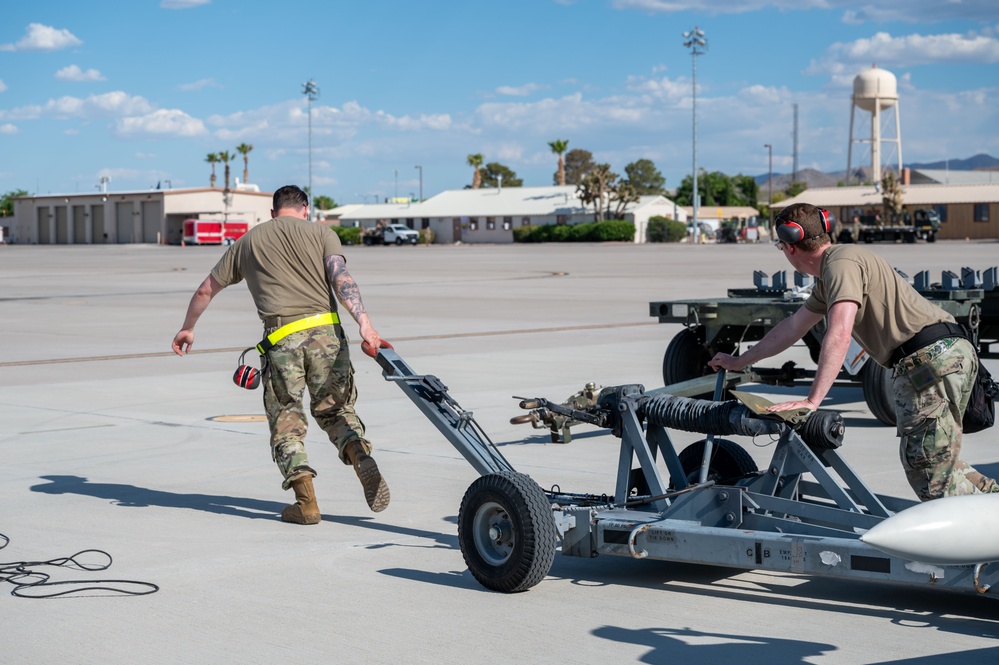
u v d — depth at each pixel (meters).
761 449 8.99
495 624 4.93
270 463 8.66
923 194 87.62
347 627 4.92
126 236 106.94
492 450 5.77
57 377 13.77
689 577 5.61
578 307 23.97
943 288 10.35
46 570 5.84
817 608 5.06
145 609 5.20
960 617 4.89
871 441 9.19
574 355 15.16
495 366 14.05
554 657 4.50
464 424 5.86
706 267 42.19
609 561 5.97
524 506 5.20
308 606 5.22
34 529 6.71
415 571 5.79
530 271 40.97
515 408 10.85
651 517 5.35
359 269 44.44
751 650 4.54
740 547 4.90
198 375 13.91
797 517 5.23
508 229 104.94
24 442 9.55
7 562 5.98
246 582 5.61
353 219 113.00
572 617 5.01
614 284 32.19
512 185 165.88
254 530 6.68
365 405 11.40
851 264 4.98
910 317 5.02
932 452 5.06
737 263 45.69
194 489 7.79
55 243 113.25
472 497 5.42
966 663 4.34
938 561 3.55
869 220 74.81
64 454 9.04
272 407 6.83
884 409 9.63
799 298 10.29
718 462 6.04
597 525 5.36
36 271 45.66
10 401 11.85
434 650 4.61
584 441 9.40
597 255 58.16
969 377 5.02
